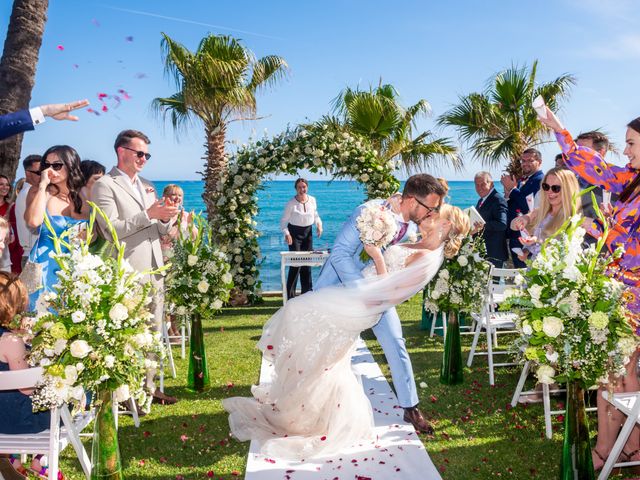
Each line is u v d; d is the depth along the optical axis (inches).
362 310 142.2
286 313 151.2
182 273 191.8
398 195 158.4
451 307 191.3
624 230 133.6
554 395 182.5
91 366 109.3
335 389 148.1
